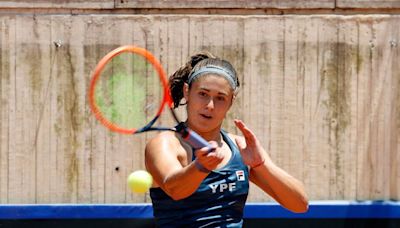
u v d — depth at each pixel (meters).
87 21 16.98
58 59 16.98
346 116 17.25
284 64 17.19
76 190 17.09
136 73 16.94
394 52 17.25
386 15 17.25
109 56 8.48
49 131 17.05
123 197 17.14
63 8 16.98
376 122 17.28
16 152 17.03
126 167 17.12
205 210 8.66
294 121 17.25
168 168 8.33
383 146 17.28
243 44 17.16
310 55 17.22
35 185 17.06
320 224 17.03
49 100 16.98
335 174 17.27
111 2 17.03
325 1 17.19
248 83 17.17
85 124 17.05
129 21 17.05
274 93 17.22
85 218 16.88
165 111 16.92
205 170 7.79
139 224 16.91
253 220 16.98
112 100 16.66
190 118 8.93
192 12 17.22
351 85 17.25
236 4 17.12
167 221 8.80
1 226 16.81
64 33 16.98
